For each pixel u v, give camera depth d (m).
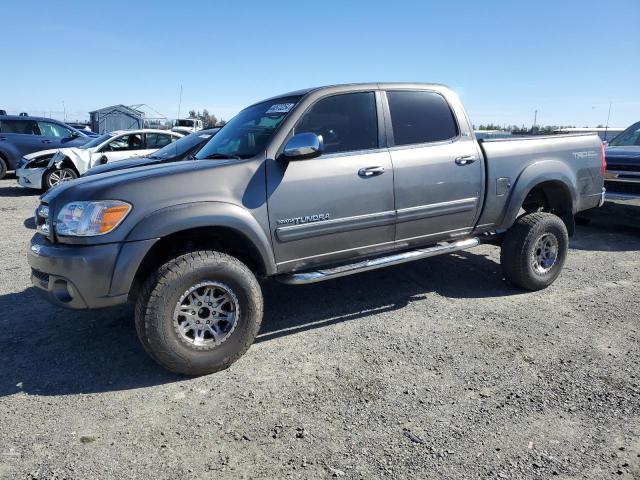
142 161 7.34
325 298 5.11
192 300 3.51
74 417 3.11
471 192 4.73
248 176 3.72
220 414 3.12
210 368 3.58
